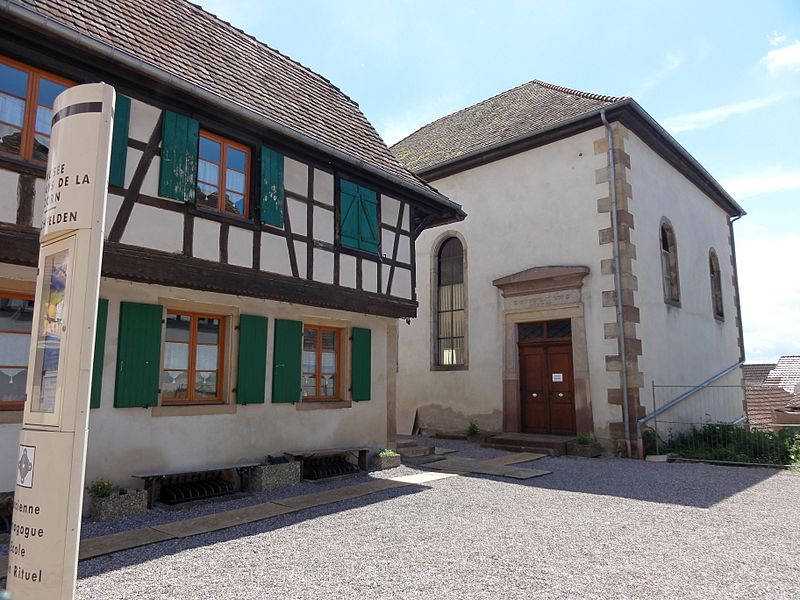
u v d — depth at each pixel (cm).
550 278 1266
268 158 818
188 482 720
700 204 1681
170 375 732
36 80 593
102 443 639
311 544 518
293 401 861
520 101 1658
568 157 1298
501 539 537
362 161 926
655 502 707
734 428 1190
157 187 678
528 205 1354
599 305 1202
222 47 924
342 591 403
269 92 906
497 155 1414
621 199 1202
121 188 641
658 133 1341
